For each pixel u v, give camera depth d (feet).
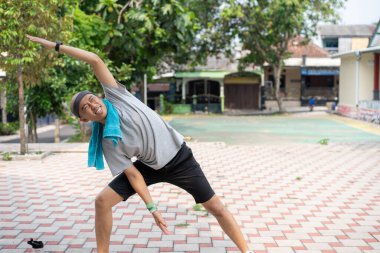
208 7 90.79
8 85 43.80
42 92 44.70
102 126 11.94
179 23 45.93
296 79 122.11
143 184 11.84
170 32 47.03
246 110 113.70
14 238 16.15
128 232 16.84
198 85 113.09
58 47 11.95
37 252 14.79
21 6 30.32
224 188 24.20
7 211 19.66
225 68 111.45
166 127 12.09
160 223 11.73
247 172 28.73
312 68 116.47
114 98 11.89
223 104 107.14
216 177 27.12
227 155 35.81
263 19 88.69
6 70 33.55
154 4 44.55
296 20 84.17
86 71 44.37
